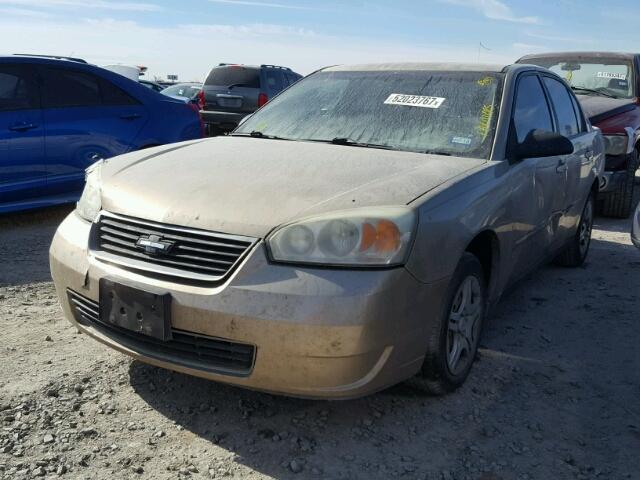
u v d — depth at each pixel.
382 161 3.25
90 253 2.93
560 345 3.95
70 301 3.05
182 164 3.27
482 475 2.59
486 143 3.56
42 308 4.18
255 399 3.10
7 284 4.62
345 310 2.46
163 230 2.76
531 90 4.29
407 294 2.62
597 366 3.66
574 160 4.80
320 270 2.52
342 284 2.49
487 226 3.19
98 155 6.55
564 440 2.87
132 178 3.14
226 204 2.76
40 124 6.13
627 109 7.96
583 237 5.70
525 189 3.69
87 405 2.98
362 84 4.20
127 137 6.76
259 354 2.53
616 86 8.71
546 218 4.22
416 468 2.62
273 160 3.26
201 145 3.74
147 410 2.96
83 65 6.60
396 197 2.78
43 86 6.24
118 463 2.57
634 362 3.74
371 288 2.51
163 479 2.48
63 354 3.50
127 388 3.15
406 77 4.14
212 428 2.84
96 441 2.71
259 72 13.92
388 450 2.73
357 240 2.55
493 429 2.93
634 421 3.06
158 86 21.03
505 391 3.29
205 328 2.58
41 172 6.17
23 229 6.32
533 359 3.72
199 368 2.66
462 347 3.18
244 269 2.55
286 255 2.55
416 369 2.86
